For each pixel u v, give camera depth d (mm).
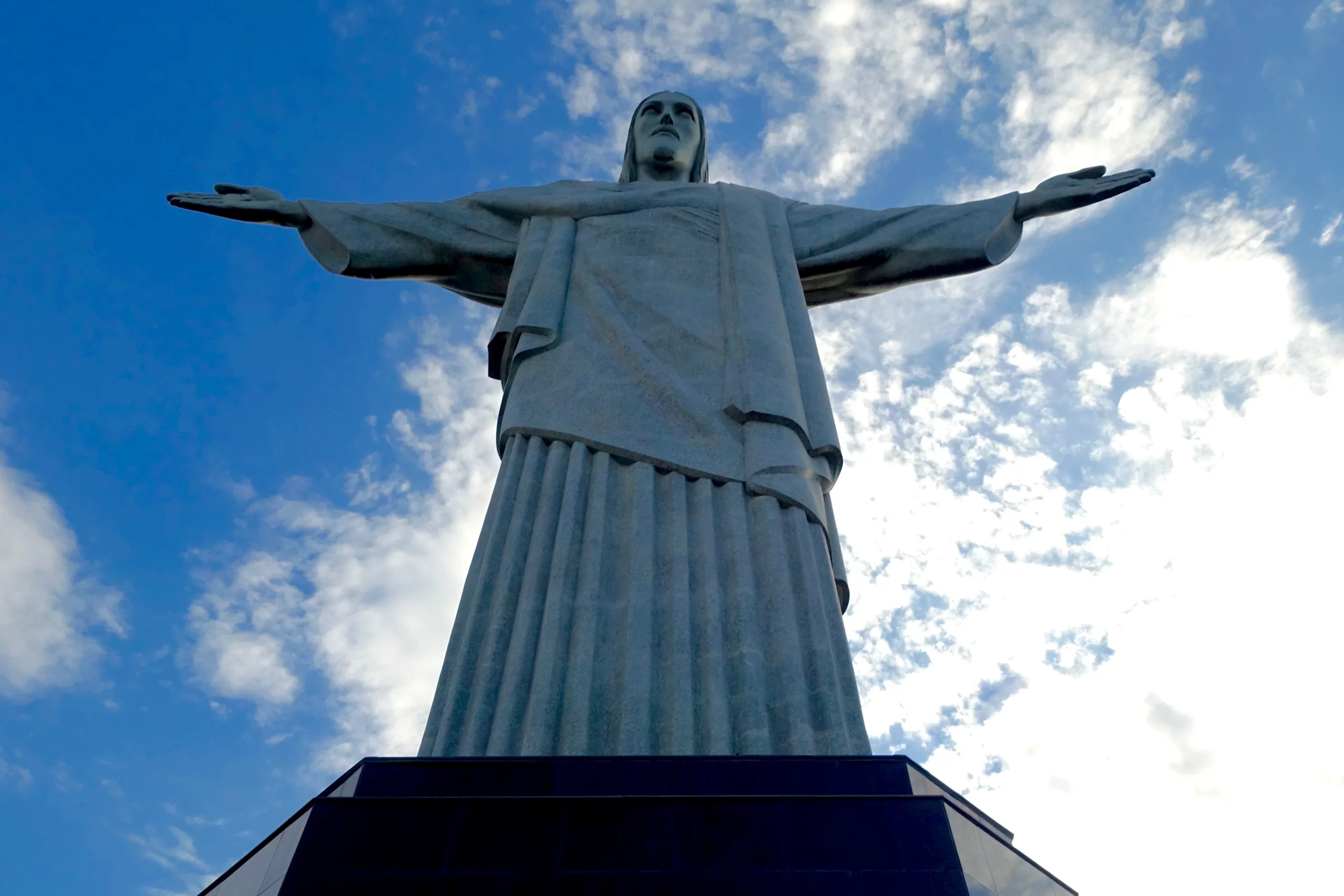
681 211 18078
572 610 11070
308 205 18438
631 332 14836
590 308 15641
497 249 18234
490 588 11375
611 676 10414
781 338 15109
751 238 17344
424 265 18484
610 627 10906
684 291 15906
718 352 14703
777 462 12805
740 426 13430
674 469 12695
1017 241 18562
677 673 10344
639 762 8250
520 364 14898
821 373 15156
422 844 7531
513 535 11898
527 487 12539
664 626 10922
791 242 18219
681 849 7516
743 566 11570
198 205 18031
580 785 8078
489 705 10188
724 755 8750
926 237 18188
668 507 12297
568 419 13312
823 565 12078
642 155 22609
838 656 11086
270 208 18219
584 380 14039
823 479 13477
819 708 10359
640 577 11266
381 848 7504
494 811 7758
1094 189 18047
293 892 7219
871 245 18281
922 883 7336
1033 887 8039
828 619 11344
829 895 7270
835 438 13820
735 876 7371
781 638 10820
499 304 19109
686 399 13555
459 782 8109
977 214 18297
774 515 12305
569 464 12727
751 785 8102
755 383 13797
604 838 7582
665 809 7785
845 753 9914
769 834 7625
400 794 8016
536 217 18188
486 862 7422
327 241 18469
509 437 13430
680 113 23078
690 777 8148
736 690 10297
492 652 10625
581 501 12328
